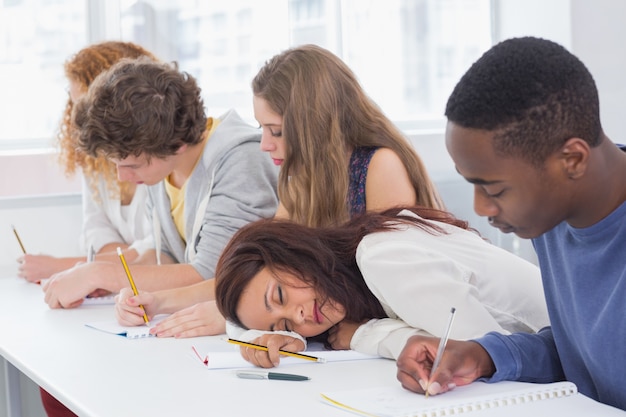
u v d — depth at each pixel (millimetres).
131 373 1527
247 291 1594
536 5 4383
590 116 1101
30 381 2809
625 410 1244
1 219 3041
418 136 4176
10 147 3301
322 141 2031
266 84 2088
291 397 1320
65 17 3389
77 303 2211
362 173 2053
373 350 1565
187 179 2355
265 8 3891
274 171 2322
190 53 3725
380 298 1593
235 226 2234
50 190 3148
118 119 2119
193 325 1839
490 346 1344
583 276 1248
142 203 2775
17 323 2033
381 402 1242
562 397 1264
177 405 1311
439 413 1191
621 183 1170
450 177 4262
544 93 1077
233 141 2297
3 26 3289
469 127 1111
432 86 4477
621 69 4152
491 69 1105
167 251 2562
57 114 3387
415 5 4398
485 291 1609
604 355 1239
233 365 1538
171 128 2170
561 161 1107
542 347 1399
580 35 4211
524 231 1165
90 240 2816
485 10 4574
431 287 1498
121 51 2754
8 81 3307
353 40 4230
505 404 1229
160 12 3629
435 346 1309
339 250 1658
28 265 2611
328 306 1604
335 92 2053
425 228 1689
